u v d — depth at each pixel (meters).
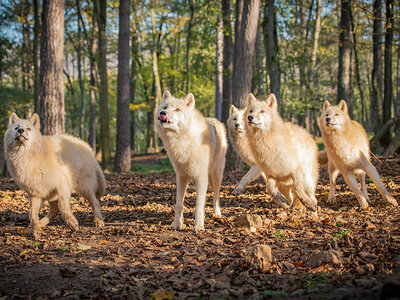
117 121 16.45
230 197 8.35
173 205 7.66
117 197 8.62
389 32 14.21
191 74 30.67
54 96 11.05
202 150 5.43
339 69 17.66
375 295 2.60
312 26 25.88
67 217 5.38
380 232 4.61
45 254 4.47
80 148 6.11
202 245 4.65
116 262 4.14
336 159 6.47
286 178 5.93
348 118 6.40
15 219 6.53
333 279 3.14
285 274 3.53
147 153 32.16
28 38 23.53
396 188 7.67
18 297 3.21
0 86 20.62
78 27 28.17
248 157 8.78
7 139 5.21
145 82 31.88
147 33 29.09
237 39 15.88
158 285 3.46
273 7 17.33
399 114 13.56
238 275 3.59
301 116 27.52
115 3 24.28
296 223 5.55
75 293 3.32
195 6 25.02
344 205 6.80
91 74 26.53
